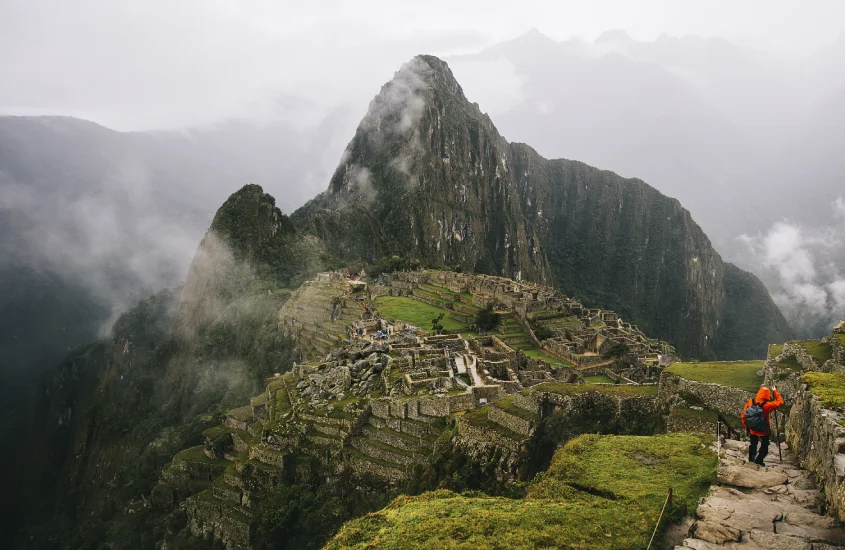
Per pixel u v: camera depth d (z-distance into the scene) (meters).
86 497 130.38
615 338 100.06
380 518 18.52
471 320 113.06
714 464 18.56
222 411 92.06
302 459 44.34
